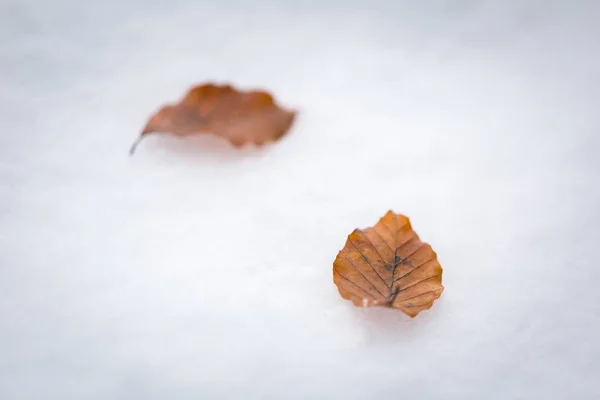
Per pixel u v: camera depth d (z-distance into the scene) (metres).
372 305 0.52
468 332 0.53
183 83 0.63
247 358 0.52
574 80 0.62
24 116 0.60
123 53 0.64
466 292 0.54
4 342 0.52
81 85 0.62
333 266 0.53
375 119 0.61
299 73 0.64
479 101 0.62
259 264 0.55
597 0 0.66
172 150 0.59
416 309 0.52
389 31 0.65
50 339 0.52
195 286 0.54
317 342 0.52
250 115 0.60
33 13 0.65
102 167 0.58
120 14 0.66
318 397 0.51
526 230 0.56
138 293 0.54
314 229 0.56
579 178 0.58
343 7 0.67
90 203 0.57
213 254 0.55
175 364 0.52
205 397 0.51
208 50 0.65
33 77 0.62
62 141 0.59
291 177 0.58
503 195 0.57
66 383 0.51
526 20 0.65
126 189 0.57
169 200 0.57
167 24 0.66
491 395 0.51
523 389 0.51
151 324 0.53
